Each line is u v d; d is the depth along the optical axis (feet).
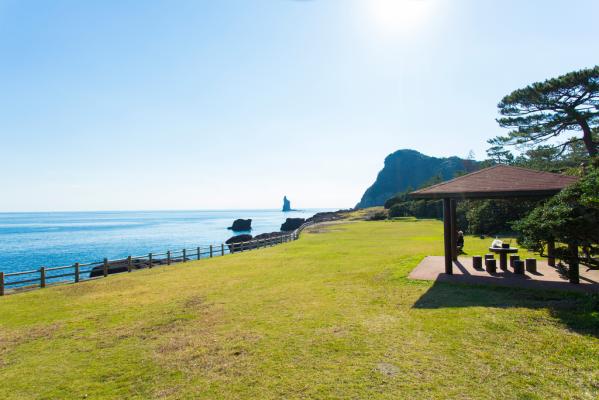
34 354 23.16
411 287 36.27
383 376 18.06
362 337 23.30
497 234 94.58
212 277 49.14
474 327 24.11
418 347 21.35
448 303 29.99
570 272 34.35
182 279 48.91
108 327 28.19
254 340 23.70
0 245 182.09
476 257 44.27
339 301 32.45
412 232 118.52
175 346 23.44
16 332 27.78
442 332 23.52
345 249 74.95
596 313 25.43
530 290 32.48
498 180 40.98
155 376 19.34
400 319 26.53
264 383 17.94
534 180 38.81
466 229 114.52
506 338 22.07
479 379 17.39
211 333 25.54
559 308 26.99
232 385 17.93
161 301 36.17
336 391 16.84
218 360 20.90
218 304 33.53
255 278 46.42
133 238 225.15
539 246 32.73
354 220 219.41
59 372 20.31
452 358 19.71
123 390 17.98
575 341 21.11
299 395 16.65
